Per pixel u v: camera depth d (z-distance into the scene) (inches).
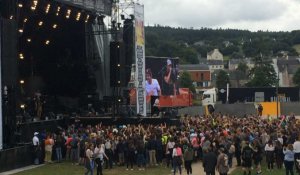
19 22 1331.2
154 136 1045.2
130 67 1697.8
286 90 3191.4
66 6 1408.7
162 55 6584.6
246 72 7121.1
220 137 1003.3
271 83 5300.2
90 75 1688.0
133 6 1673.2
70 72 1688.0
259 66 5708.7
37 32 1537.9
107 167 1024.9
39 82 1649.9
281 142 993.5
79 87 1716.3
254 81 5339.6
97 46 1701.5
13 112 1076.5
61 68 1673.2
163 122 1499.8
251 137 1023.6
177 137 1011.9
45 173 964.6
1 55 1029.8
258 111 2379.4
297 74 6008.9
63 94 1723.7
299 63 7135.8
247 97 3230.8
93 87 1716.3
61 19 1534.2
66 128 1428.4
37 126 1250.6
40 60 1640.0
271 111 2632.9
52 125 1342.3
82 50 1667.1
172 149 1007.0
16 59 1077.8
